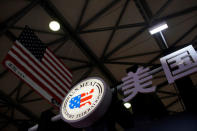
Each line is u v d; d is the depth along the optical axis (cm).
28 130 468
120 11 780
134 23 814
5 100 1041
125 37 857
